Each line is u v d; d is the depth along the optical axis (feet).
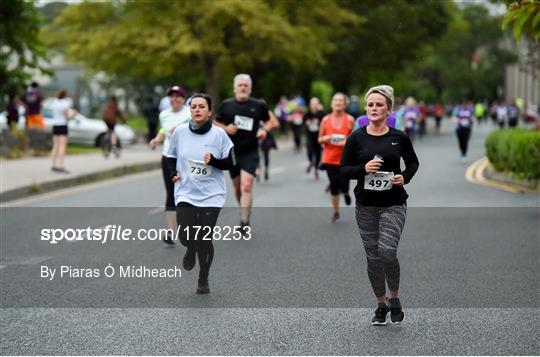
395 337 45.06
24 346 44.19
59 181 130.52
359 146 47.65
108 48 275.59
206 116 56.13
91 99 443.32
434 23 376.89
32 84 192.24
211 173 56.24
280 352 42.47
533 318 48.98
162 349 43.32
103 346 44.04
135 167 164.96
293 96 381.19
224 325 48.01
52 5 295.48
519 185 129.49
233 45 288.10
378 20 355.77
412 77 602.44
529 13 67.00
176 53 274.57
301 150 239.30
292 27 279.90
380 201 47.24
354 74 374.63
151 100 253.85
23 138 187.32
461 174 150.82
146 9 273.13
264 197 114.62
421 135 313.12
